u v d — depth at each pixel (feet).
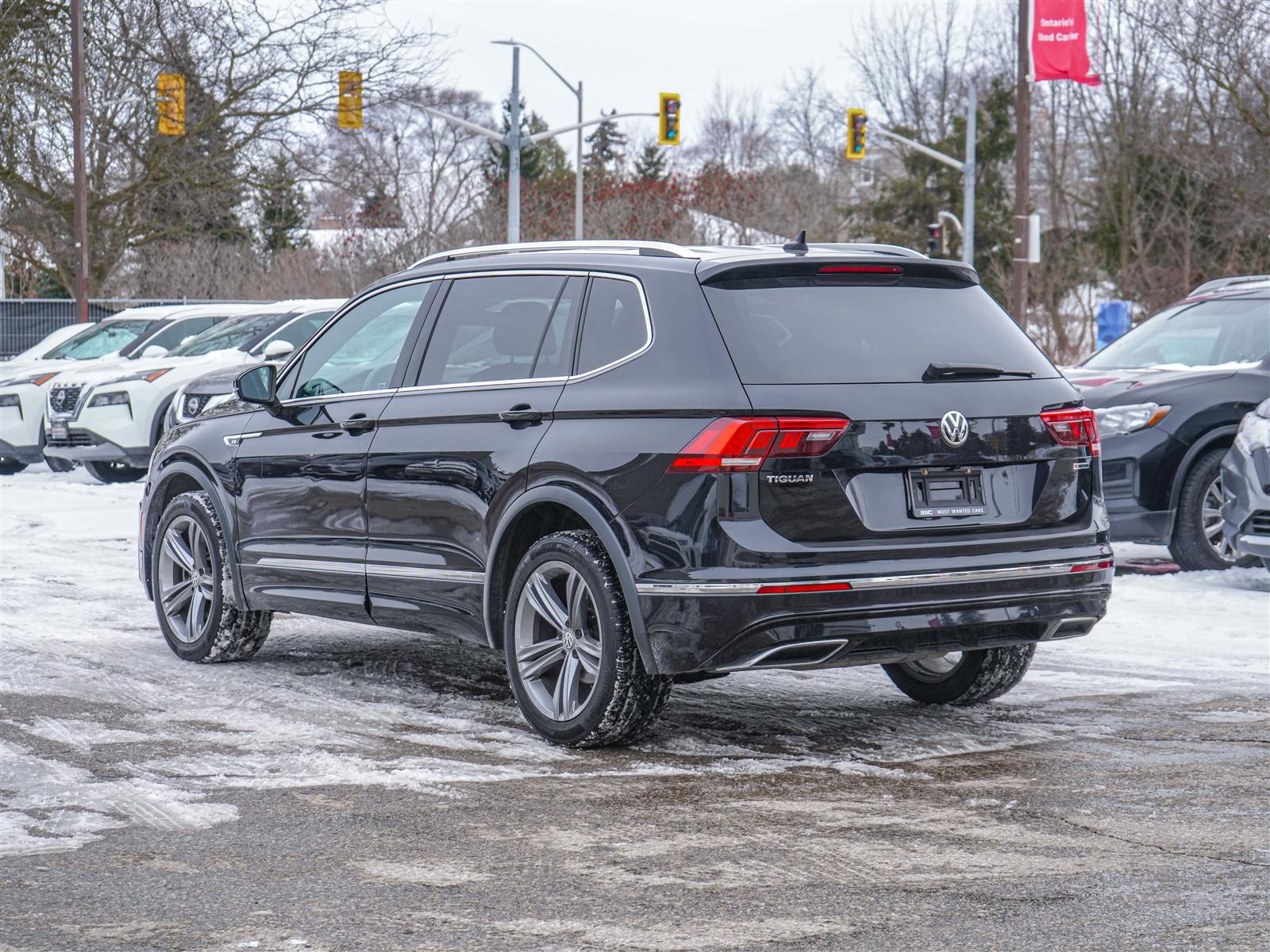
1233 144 138.00
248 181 119.14
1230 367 36.37
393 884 14.30
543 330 20.72
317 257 168.35
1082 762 19.10
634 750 19.79
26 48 109.81
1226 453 35.27
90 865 14.88
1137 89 152.05
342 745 19.89
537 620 20.42
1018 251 88.43
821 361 18.71
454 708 22.30
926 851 15.30
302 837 15.81
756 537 18.03
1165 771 18.57
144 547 27.09
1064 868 14.73
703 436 18.22
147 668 25.14
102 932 13.04
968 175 122.93
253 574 24.76
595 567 19.19
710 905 13.67
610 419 19.29
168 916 13.46
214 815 16.62
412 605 22.13
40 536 43.47
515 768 18.75
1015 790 17.71
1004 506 19.40
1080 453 20.07
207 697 22.91
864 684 24.35
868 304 19.58
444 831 16.07
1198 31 131.64
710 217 177.88
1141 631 28.63
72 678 24.16
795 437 18.15
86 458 59.36
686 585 18.22
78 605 31.42
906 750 19.76
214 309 67.21
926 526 18.76
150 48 111.75
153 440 59.36
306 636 28.53
